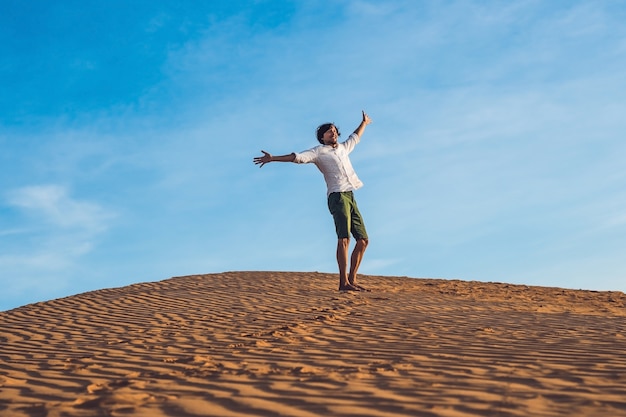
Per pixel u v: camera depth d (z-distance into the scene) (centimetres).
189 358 577
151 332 791
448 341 631
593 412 345
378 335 683
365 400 385
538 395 388
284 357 561
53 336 812
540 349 573
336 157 1209
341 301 1048
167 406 384
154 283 1484
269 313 922
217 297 1174
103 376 514
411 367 492
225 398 402
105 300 1184
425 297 1167
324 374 473
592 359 516
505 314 904
